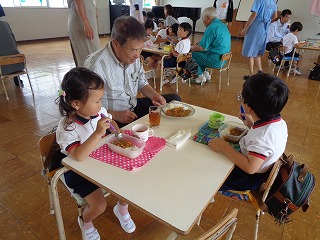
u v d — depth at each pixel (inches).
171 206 29.7
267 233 60.2
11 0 262.5
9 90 143.4
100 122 39.0
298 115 125.3
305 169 43.2
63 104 40.8
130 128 48.6
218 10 326.6
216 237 27.7
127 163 37.3
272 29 227.6
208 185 33.3
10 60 120.0
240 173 47.4
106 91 63.3
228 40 155.3
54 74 174.2
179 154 40.1
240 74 196.4
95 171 35.6
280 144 40.9
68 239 56.5
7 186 71.7
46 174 48.8
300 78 190.2
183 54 145.1
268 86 38.8
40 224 60.1
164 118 53.5
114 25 56.1
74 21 104.7
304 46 183.6
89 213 45.4
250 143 40.4
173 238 38.3
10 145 90.7
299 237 59.5
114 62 61.4
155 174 35.1
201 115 55.6
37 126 104.7
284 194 41.7
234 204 68.9
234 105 134.4
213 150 41.7
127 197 30.9
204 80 169.3
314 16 309.7
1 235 57.1
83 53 110.9
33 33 288.4
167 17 250.4
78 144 40.6
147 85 72.3
